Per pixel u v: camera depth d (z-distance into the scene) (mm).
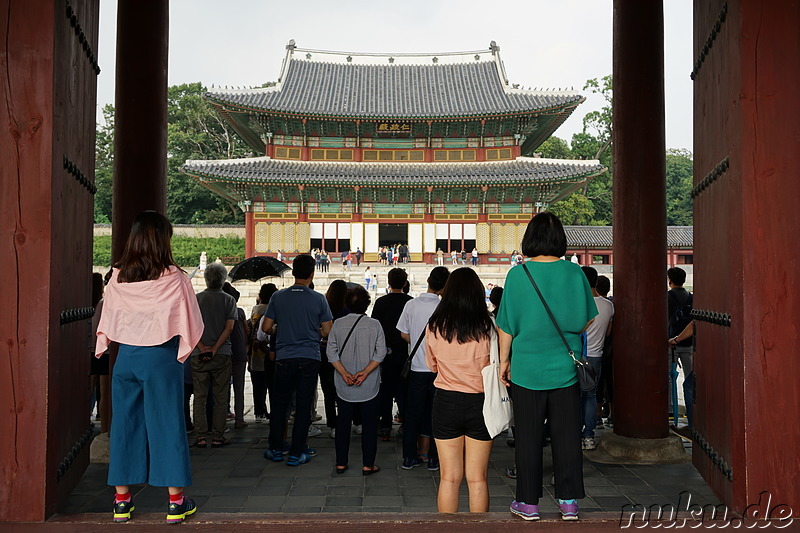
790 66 4355
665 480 6312
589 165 41812
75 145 5246
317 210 43562
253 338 9516
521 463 4250
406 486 6234
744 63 4387
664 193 7355
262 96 43375
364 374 6543
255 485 6250
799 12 4371
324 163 44125
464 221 43875
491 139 44562
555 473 4281
